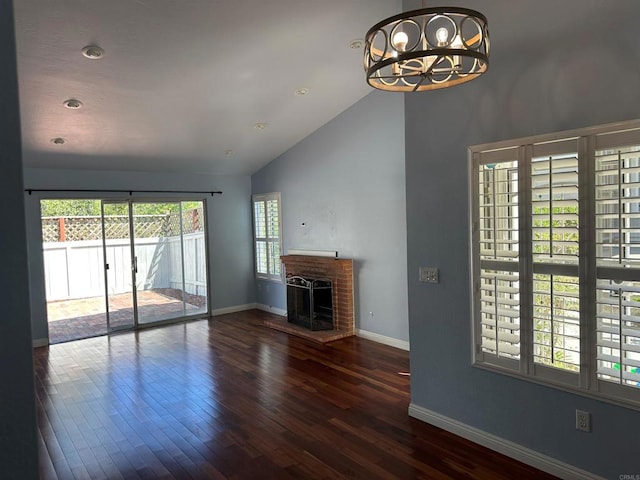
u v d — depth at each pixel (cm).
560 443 256
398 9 358
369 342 545
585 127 238
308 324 603
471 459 279
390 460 280
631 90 221
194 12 319
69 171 598
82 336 615
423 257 325
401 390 394
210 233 727
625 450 230
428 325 325
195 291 716
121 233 647
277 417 347
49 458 295
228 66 406
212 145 604
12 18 69
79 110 442
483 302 290
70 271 813
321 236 622
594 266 236
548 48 251
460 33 176
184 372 458
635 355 227
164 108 470
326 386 407
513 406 277
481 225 285
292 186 673
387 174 520
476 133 288
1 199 68
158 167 651
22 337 70
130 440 318
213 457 291
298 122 581
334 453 291
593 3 232
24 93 394
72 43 332
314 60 425
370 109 536
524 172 264
